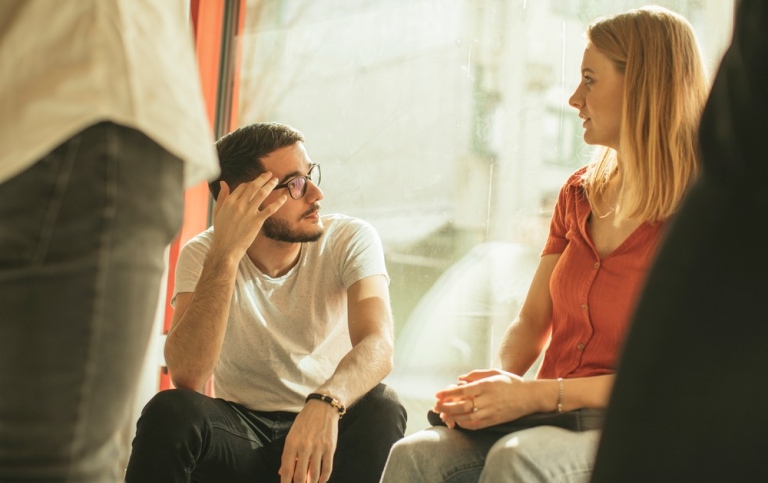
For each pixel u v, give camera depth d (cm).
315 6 267
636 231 162
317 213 204
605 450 73
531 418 151
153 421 172
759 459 69
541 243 225
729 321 69
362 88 257
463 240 237
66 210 86
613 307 162
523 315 186
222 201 208
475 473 152
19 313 86
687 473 69
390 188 251
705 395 69
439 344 239
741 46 73
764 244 69
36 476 86
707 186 73
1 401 86
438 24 244
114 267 88
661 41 164
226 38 280
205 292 191
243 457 183
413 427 241
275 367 201
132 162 89
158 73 92
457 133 239
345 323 211
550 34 227
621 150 165
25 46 86
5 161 84
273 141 205
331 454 172
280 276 209
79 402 87
